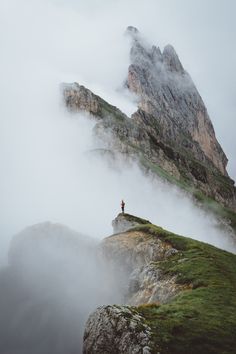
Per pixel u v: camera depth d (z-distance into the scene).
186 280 40.62
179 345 24.97
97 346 28.14
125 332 27.00
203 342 25.17
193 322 27.47
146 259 55.84
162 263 49.19
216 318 28.28
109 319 28.61
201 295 34.09
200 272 41.53
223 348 24.70
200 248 52.56
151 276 46.94
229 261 48.31
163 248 55.44
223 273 41.22
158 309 31.00
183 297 34.53
